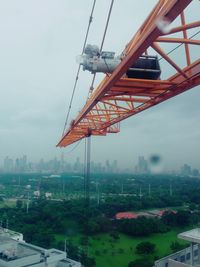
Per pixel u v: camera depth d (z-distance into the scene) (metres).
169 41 13.68
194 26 12.20
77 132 46.53
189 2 9.93
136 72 17.61
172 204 101.19
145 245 51.84
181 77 18.44
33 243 54.28
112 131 45.94
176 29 12.13
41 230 62.28
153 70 17.47
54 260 35.00
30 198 128.50
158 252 52.12
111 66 17.22
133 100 24.47
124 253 52.00
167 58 15.33
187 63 16.84
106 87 19.14
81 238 59.56
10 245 33.53
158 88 20.39
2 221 70.94
